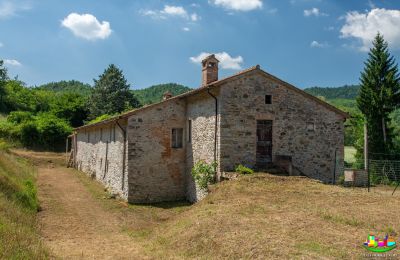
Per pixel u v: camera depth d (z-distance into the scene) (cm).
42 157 3406
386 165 2075
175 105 1653
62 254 800
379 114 2697
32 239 784
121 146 1655
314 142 1530
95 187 1936
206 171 1391
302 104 1522
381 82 2789
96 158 2278
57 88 11494
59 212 1298
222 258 685
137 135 1560
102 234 1029
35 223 1050
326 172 1540
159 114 1611
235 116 1402
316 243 693
